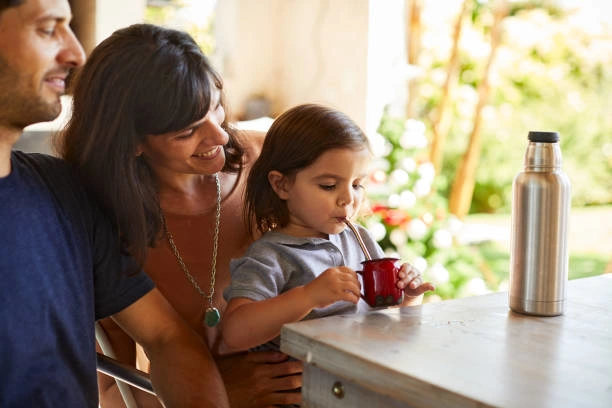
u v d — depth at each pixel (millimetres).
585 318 1074
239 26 3438
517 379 831
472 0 4953
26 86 1084
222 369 1435
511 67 5344
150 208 1368
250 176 1523
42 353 1116
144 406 1504
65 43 1129
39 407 1109
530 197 1067
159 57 1290
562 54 5227
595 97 5164
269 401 1382
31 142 2402
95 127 1293
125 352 1480
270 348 1457
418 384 827
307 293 1218
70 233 1193
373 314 1085
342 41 3268
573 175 5273
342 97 3279
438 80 5258
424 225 3188
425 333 991
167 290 1456
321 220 1420
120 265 1302
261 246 1428
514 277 1101
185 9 3373
